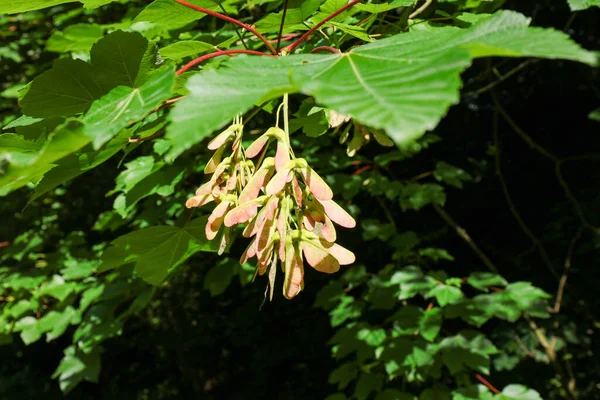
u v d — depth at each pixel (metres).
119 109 1.04
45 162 0.99
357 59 0.98
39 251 4.91
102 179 5.29
